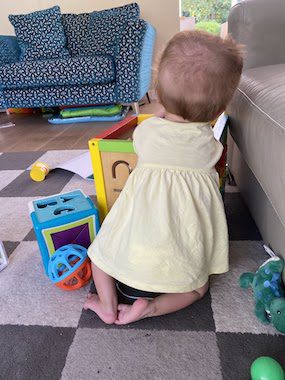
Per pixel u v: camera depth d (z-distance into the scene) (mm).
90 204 856
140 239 639
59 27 2707
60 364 604
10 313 726
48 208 839
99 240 727
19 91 2500
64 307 734
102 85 2400
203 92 590
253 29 1138
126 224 684
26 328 685
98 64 2293
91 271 781
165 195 638
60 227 791
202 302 720
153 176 650
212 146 655
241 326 654
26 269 868
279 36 1140
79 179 1407
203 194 656
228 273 800
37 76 2381
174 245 635
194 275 664
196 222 644
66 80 2369
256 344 613
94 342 642
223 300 722
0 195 1307
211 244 692
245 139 800
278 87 752
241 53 624
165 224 630
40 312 724
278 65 1067
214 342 623
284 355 589
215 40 604
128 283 672
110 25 2627
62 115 2584
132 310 652
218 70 583
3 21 3236
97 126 2383
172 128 639
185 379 561
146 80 2664
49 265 767
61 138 2115
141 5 3037
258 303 664
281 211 584
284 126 575
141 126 688
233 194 1175
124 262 666
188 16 3803
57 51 2715
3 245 964
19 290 793
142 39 2250
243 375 560
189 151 640
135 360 600
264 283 667
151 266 640
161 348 619
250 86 871
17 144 2053
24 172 1536
